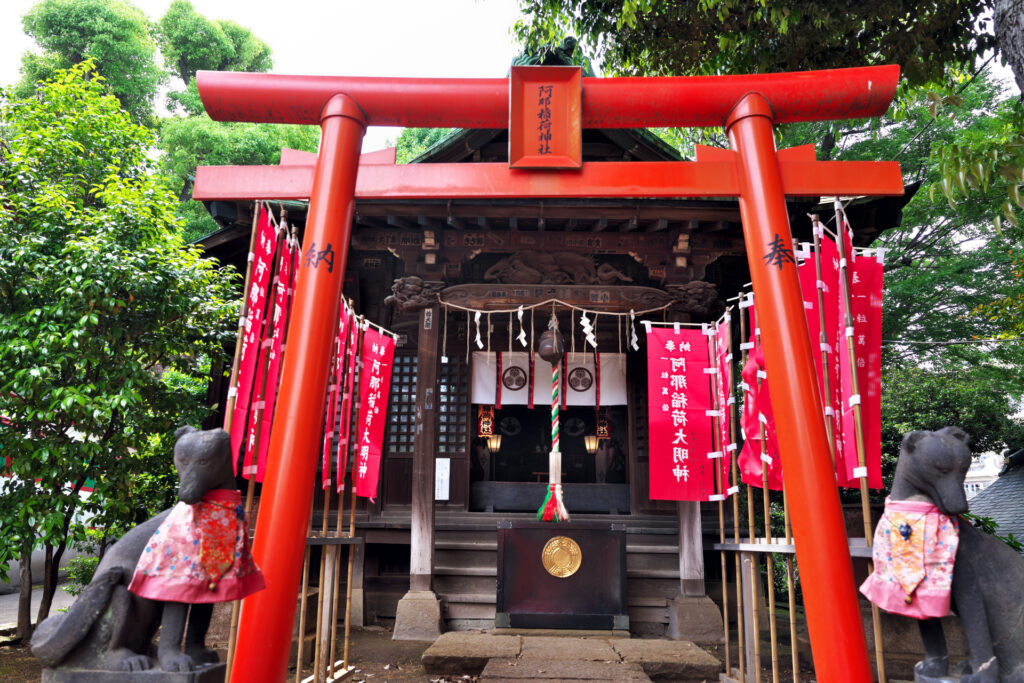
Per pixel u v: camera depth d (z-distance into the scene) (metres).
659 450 7.04
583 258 8.73
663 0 7.59
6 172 6.91
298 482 3.45
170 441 7.79
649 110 4.15
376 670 6.28
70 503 6.49
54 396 6.20
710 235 8.57
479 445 12.73
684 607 7.79
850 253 4.71
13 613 9.74
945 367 14.56
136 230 6.92
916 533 2.76
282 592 3.29
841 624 3.19
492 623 8.11
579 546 7.57
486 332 10.04
